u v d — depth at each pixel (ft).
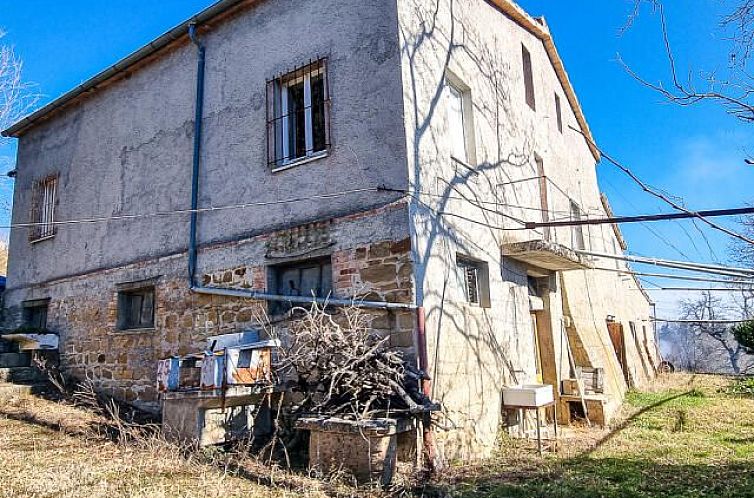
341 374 17.31
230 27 26.37
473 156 24.64
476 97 25.71
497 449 21.53
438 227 20.70
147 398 25.96
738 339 58.70
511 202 27.99
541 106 34.99
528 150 31.48
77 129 33.65
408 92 20.33
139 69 30.58
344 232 20.59
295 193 22.43
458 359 20.42
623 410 33.50
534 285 30.99
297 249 21.79
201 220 25.63
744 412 31.09
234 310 23.43
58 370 30.40
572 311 34.94
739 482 15.97
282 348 19.88
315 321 18.66
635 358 54.49
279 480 15.46
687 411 31.78
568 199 38.32
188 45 28.30
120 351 27.78
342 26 22.24
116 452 17.90
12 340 31.30
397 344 18.67
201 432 18.63
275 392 19.80
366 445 15.67
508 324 25.54
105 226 30.37
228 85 25.85
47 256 33.73
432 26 22.77
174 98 28.37
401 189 19.42
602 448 21.70
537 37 35.88
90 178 31.99
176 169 27.40
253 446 19.31
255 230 23.45
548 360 30.22
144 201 28.58
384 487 15.31
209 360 18.58
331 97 21.99
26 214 36.01
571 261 28.12
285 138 23.93
